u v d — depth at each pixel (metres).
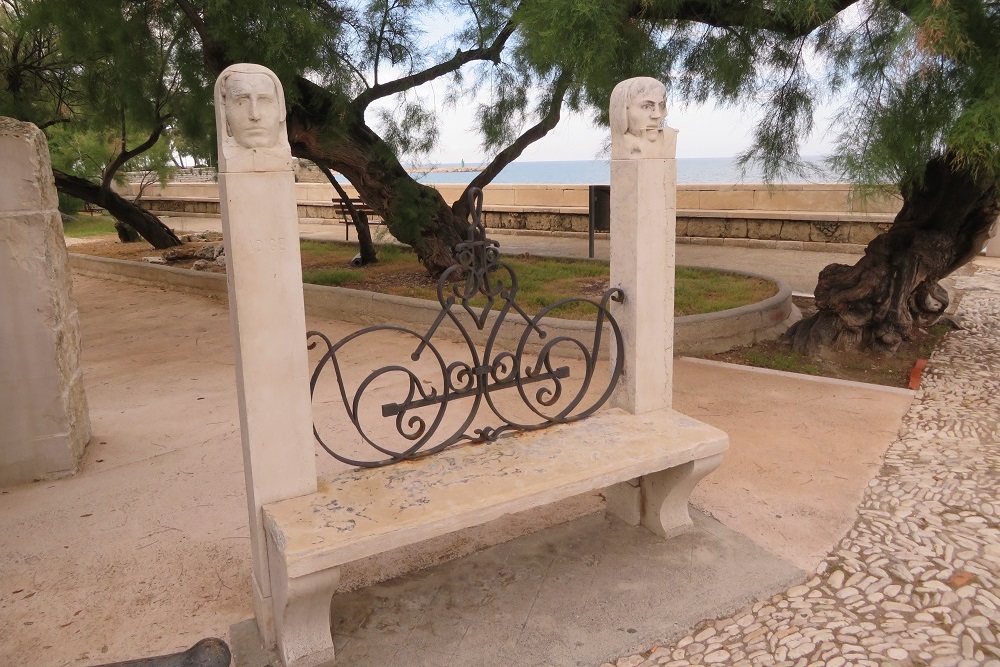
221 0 4.86
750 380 4.87
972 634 2.28
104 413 4.63
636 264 2.79
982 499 3.11
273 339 2.17
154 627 2.45
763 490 3.31
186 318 7.44
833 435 3.92
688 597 2.52
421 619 2.45
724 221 12.19
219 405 4.73
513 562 2.77
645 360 2.92
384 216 7.54
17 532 3.09
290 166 2.09
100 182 12.27
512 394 4.75
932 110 4.16
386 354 5.76
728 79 5.23
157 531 3.08
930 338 5.81
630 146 2.70
